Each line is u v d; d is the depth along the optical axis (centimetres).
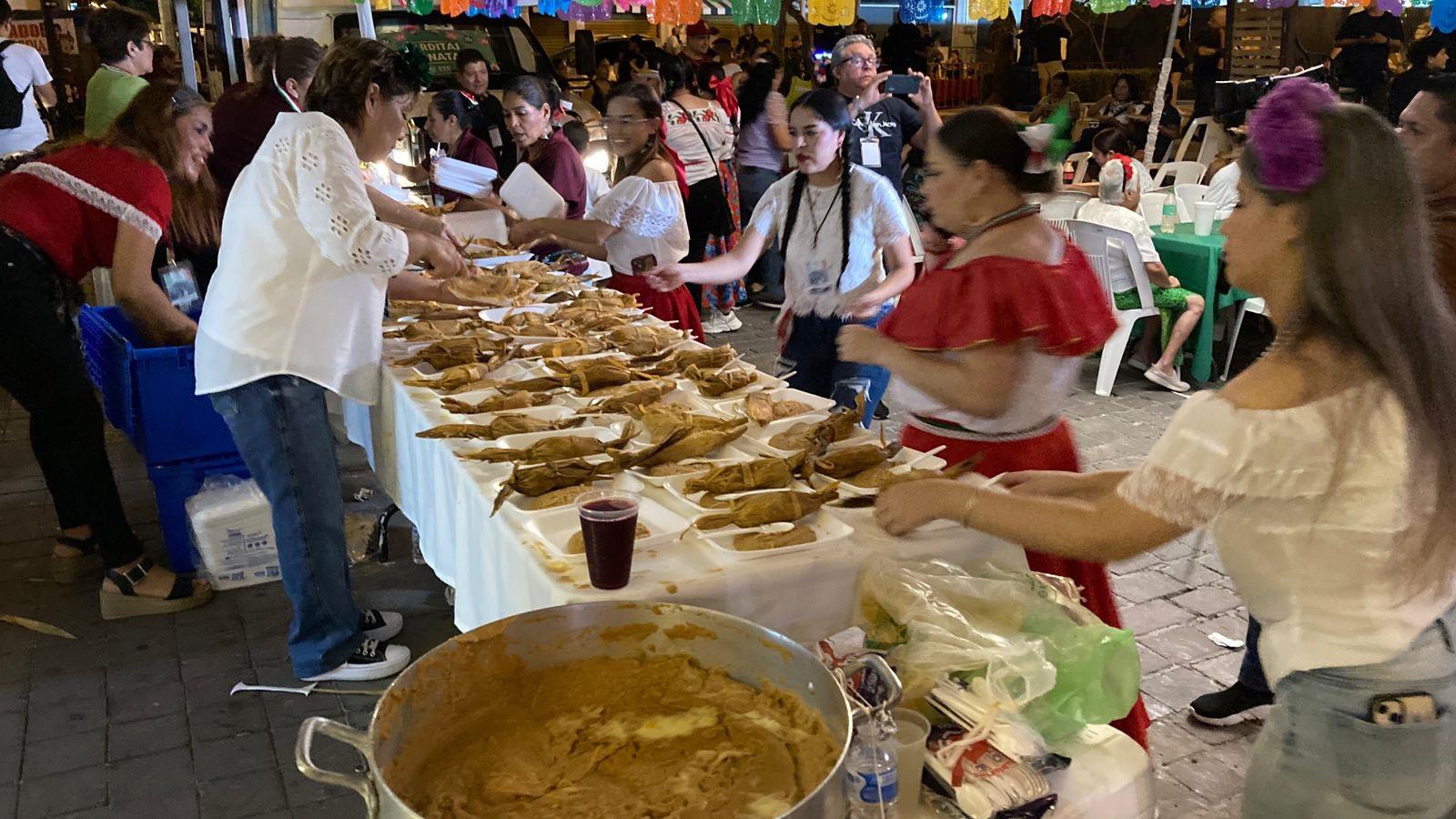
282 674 287
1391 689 120
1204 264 541
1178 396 550
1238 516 122
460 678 126
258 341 235
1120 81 916
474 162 509
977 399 194
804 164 297
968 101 1341
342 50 238
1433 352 112
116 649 299
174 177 310
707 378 247
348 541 361
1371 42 800
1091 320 195
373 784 109
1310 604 122
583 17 805
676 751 121
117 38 441
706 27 897
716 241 683
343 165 228
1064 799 132
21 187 289
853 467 190
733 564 156
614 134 377
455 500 201
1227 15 992
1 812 232
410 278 319
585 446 196
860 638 203
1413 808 122
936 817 128
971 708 135
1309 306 117
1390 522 115
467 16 802
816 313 311
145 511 396
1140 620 322
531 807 113
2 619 315
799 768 117
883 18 1345
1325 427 114
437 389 248
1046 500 138
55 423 303
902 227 305
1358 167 109
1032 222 199
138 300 297
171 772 247
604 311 325
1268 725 134
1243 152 121
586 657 136
